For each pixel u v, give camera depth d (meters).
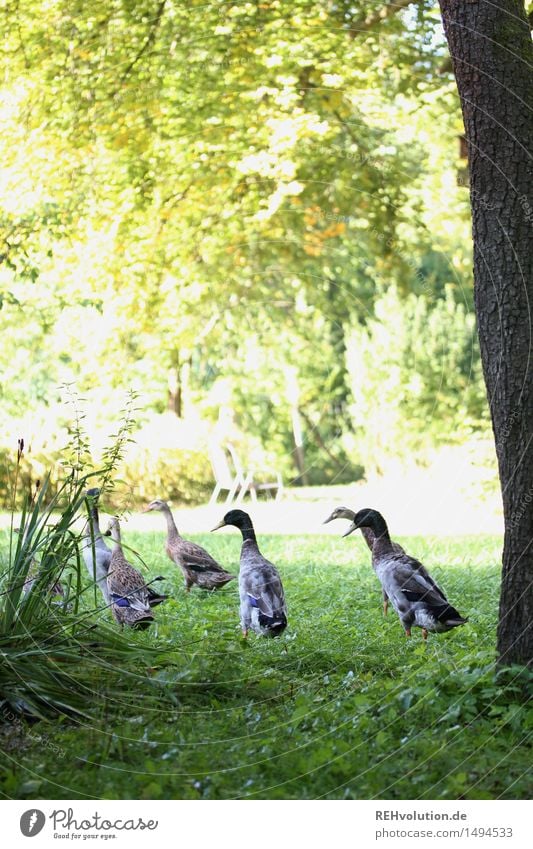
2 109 17.64
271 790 4.90
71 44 17.31
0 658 6.17
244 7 17.12
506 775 5.12
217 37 17.58
